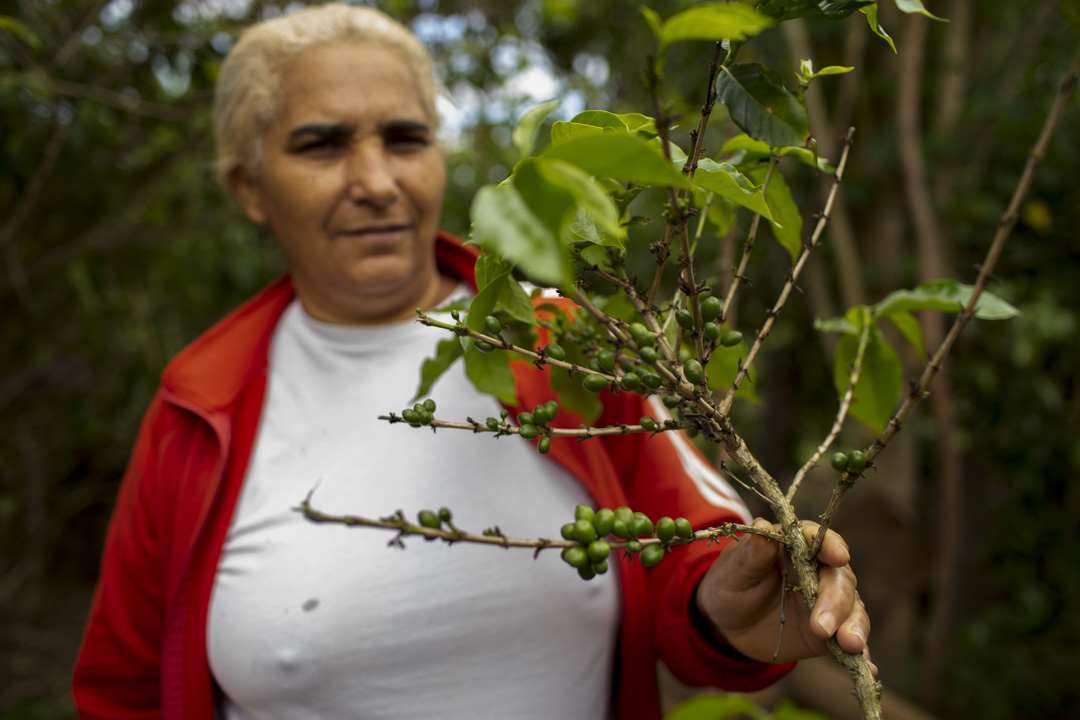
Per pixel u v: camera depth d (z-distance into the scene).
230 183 1.27
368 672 0.96
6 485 3.59
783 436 3.59
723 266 0.96
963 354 3.19
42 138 2.26
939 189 2.72
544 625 0.98
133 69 2.37
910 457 2.67
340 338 1.15
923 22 2.27
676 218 0.51
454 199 3.28
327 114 1.04
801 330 3.36
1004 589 3.54
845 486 0.55
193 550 1.06
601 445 1.05
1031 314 2.90
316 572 0.99
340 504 1.03
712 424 0.57
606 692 1.05
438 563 0.98
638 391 0.57
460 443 1.04
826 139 2.52
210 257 3.15
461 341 0.63
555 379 0.79
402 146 1.09
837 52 2.68
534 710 0.97
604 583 1.02
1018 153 2.92
